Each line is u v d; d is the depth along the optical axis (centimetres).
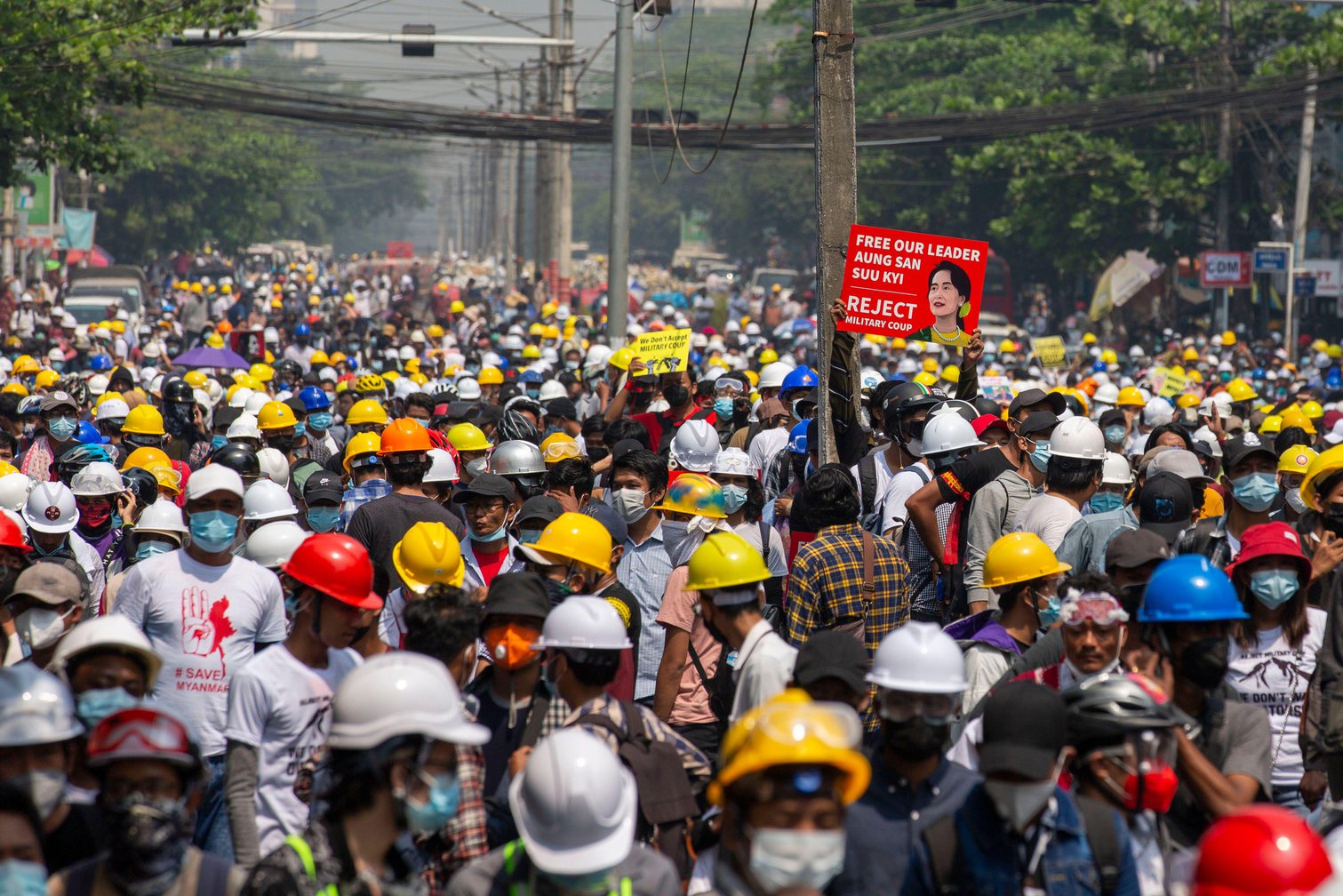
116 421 3981
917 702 1223
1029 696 1138
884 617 1975
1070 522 2266
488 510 2291
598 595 1964
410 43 7150
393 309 16238
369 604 1513
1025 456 2495
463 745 1388
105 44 6712
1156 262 12738
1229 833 885
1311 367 9575
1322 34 10856
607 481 3222
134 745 1054
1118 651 1498
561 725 1505
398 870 1095
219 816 1614
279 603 1827
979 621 1775
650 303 12662
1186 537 2170
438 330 10281
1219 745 1431
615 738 1452
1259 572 1680
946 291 2873
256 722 1486
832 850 1000
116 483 2467
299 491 3197
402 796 1075
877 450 2867
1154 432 3212
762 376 4250
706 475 2362
